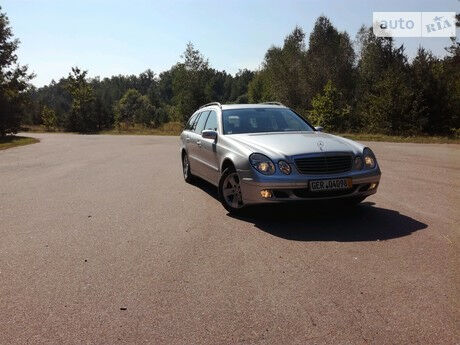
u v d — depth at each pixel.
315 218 6.23
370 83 52.94
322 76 60.88
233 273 4.23
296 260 4.53
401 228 5.58
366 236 5.28
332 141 6.37
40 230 5.98
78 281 4.13
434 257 4.48
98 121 66.19
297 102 61.25
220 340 3.02
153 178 10.68
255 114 7.78
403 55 55.31
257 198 5.91
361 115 36.56
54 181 10.44
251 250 4.91
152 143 25.55
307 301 3.56
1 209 7.38
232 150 6.57
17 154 18.53
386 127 29.84
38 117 81.19
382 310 3.36
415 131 28.80
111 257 4.79
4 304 3.67
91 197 8.30
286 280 4.01
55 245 5.28
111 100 153.38
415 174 10.25
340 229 5.62
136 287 3.95
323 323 3.20
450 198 7.44
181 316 3.38
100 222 6.36
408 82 30.33
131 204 7.59
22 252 5.03
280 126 7.48
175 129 53.31
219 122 7.61
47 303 3.67
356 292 3.70
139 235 5.63
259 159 5.92
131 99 111.69
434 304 3.43
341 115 38.97
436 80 30.14
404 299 3.54
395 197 7.56
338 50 61.72
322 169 5.83
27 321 3.36
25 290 3.95
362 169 6.01
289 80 62.12
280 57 65.88
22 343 3.04
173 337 3.08
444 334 3.00
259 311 3.42
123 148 21.30
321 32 64.06
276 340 2.99
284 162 5.78
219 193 6.83
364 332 3.06
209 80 54.00
